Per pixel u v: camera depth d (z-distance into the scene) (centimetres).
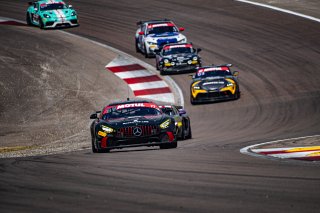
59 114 8338
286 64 10094
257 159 3500
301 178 2681
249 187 2497
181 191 2447
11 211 2148
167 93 9269
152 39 10938
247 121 6925
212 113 7800
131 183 2694
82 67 10469
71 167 3384
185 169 3116
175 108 5591
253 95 8581
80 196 2409
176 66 10062
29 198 2406
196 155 3825
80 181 2817
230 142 5053
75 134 7181
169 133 4491
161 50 10431
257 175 2827
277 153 3853
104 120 4669
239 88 8988
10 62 10362
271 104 7856
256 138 5316
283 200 2197
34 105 8656
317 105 7369
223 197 2292
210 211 2041
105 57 11069
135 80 9944
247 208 2073
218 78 8544
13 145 6556
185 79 9888
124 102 4950
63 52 11156
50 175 3075
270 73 9719
